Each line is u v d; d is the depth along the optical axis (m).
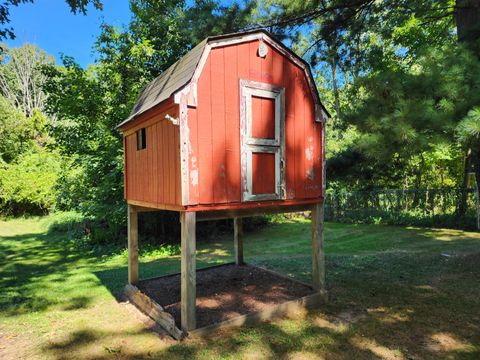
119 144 8.20
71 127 8.88
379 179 11.02
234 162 3.50
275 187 3.82
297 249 7.98
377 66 8.02
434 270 5.34
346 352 2.93
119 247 8.80
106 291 4.93
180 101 3.12
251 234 10.66
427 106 3.93
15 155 17.92
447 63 4.30
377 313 3.76
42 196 14.93
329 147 13.89
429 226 9.88
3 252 8.79
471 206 9.33
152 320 3.75
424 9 7.04
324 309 3.93
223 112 3.42
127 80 8.79
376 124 4.37
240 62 3.55
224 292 4.46
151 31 9.29
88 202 8.82
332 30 7.77
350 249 7.44
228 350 3.00
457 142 3.87
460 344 3.02
